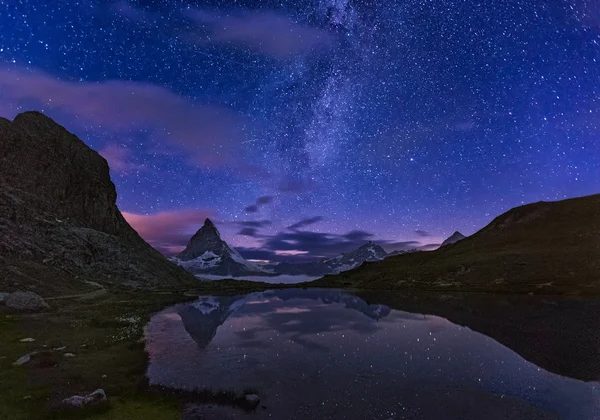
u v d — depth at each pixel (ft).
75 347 90.43
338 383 69.92
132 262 364.79
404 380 71.31
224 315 170.19
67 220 357.82
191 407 57.36
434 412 55.72
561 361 82.43
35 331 106.11
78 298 200.95
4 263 222.89
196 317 163.32
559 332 113.60
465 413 55.31
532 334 111.45
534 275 267.80
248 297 270.46
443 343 103.04
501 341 103.76
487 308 172.86
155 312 180.55
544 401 59.57
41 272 233.14
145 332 123.13
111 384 65.26
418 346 100.27
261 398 61.82
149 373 75.61
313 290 338.95
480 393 63.67
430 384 68.64
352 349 98.12
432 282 318.04
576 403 58.44
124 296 235.81
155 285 344.69
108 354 86.58
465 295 239.09
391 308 188.96
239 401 60.44
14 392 57.06
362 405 58.95
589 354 87.97
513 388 65.92
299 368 80.18
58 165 413.18
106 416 51.88
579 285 225.97
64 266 274.57
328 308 195.93
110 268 327.26
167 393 63.05
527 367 78.43
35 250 267.18
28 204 329.52
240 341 109.81
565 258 288.51
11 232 269.23
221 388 66.33
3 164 354.54
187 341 109.60
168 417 52.80
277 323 144.97
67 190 403.13
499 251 373.61
